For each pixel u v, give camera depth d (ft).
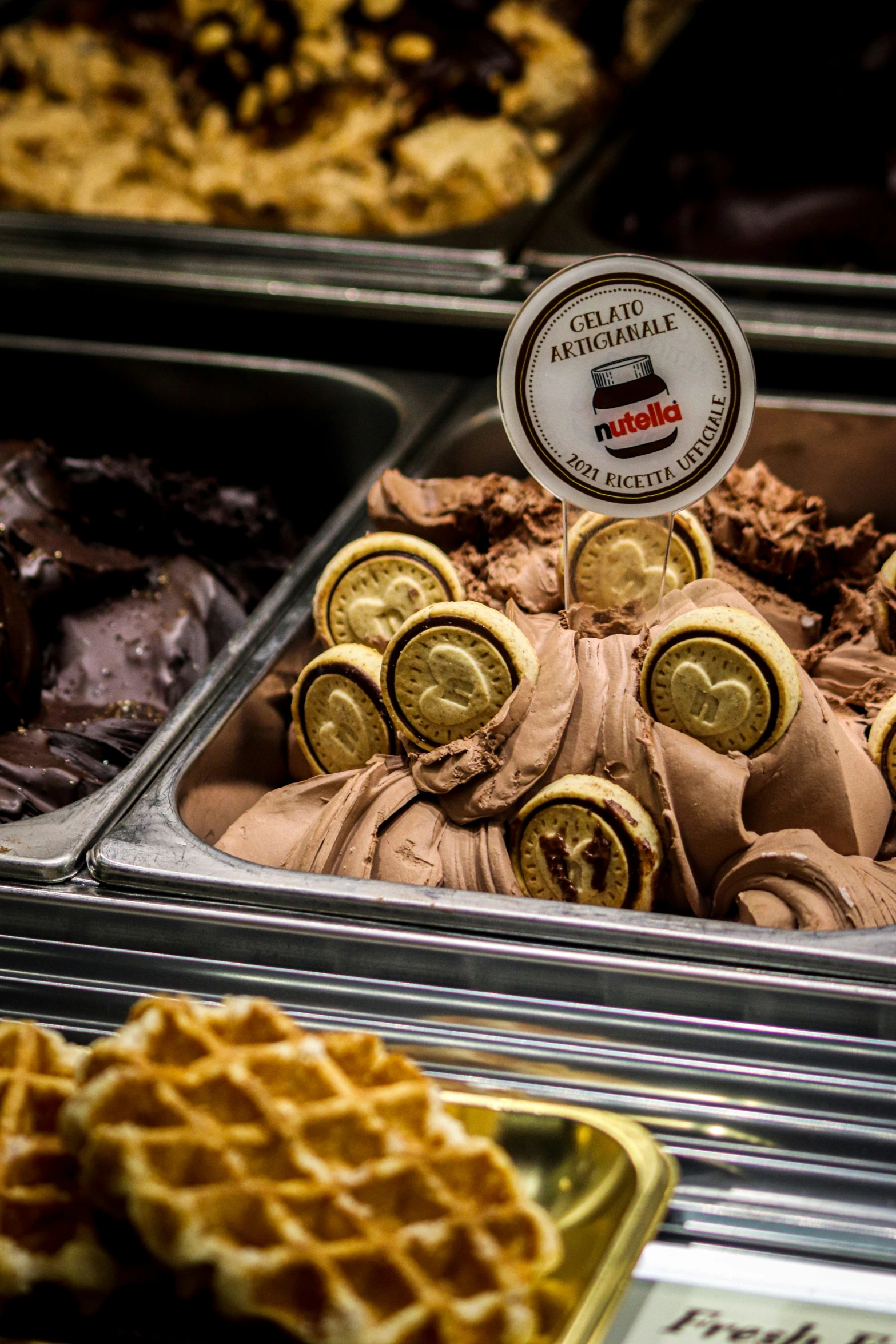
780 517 5.51
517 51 9.31
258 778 4.81
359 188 8.53
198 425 7.39
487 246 7.46
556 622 4.33
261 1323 2.80
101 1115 2.70
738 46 9.82
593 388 4.04
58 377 7.46
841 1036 3.37
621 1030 3.49
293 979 3.67
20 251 7.77
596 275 3.89
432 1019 3.59
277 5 8.81
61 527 6.16
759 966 3.44
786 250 8.08
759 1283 3.07
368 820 4.11
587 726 4.02
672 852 3.92
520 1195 2.80
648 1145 3.12
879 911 3.80
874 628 5.01
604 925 3.53
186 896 3.76
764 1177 3.26
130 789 4.21
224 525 6.48
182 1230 2.60
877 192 8.21
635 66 10.18
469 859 4.02
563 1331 2.70
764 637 4.00
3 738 5.01
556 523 5.26
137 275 7.48
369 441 7.07
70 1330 2.87
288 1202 2.69
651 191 8.54
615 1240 2.87
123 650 5.83
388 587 4.69
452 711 4.12
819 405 6.22
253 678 4.72
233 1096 2.83
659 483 4.15
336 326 7.33
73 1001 3.78
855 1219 3.17
